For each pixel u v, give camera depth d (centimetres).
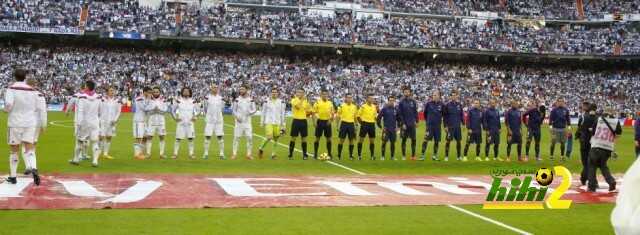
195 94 4781
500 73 5669
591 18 5941
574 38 5794
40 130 1135
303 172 1443
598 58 5591
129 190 1078
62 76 4725
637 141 1434
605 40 5728
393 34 5538
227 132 2864
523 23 5975
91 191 1054
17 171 1292
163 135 1678
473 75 5606
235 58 5341
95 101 1432
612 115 1213
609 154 1212
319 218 884
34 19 4731
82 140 1455
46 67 4769
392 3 5847
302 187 1181
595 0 6112
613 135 1204
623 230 226
